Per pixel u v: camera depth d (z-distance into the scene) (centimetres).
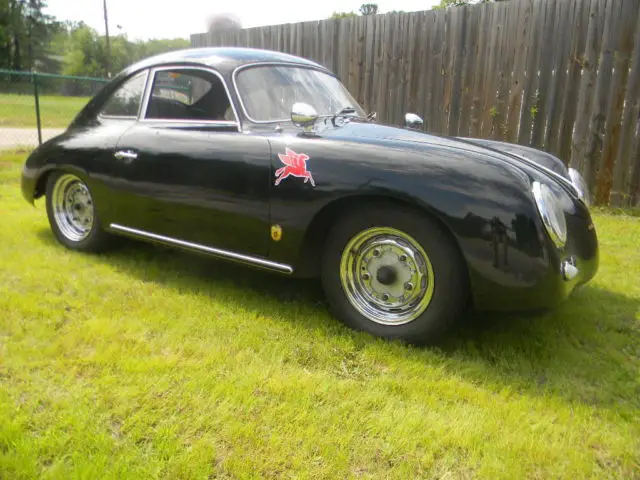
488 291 254
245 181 300
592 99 597
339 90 392
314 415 215
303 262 299
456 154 267
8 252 388
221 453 192
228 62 340
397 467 191
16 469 177
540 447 204
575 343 298
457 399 237
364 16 743
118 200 361
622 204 603
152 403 216
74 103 2011
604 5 575
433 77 698
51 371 236
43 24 7531
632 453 205
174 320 292
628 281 395
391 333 282
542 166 313
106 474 177
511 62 638
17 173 733
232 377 237
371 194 266
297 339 282
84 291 326
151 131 347
